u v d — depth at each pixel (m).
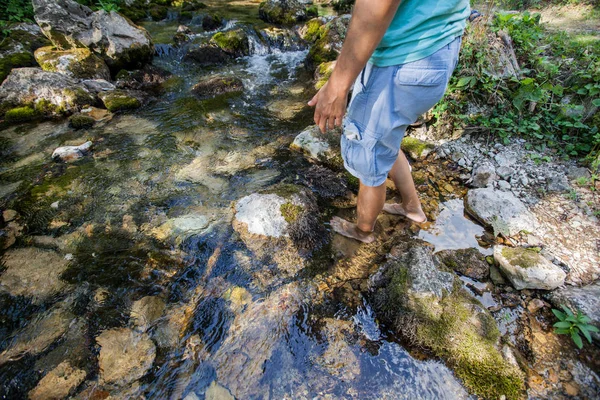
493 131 3.14
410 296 1.89
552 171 2.73
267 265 2.21
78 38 4.75
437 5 1.41
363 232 2.36
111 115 3.99
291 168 3.06
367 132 1.71
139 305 2.00
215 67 5.49
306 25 6.78
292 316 1.93
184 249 2.33
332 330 1.87
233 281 2.12
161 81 4.94
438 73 1.52
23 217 2.60
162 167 3.11
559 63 3.40
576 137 2.90
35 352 1.78
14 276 2.16
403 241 2.32
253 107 4.20
